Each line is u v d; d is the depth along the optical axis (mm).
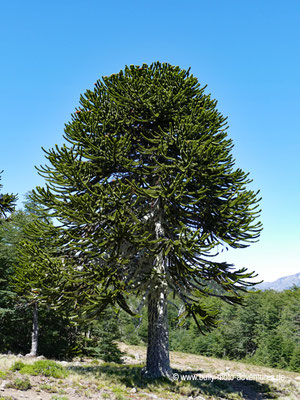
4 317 25312
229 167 12961
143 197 13172
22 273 12148
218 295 12125
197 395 11086
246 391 13523
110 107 13680
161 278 11516
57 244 12711
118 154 12156
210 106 14641
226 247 12383
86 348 28234
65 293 11758
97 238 11492
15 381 8773
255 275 11250
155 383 11352
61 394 8719
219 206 12539
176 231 12523
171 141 12453
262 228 11539
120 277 12070
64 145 11711
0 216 16766
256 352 56000
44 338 26547
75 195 11195
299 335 56250
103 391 9719
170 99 13141
